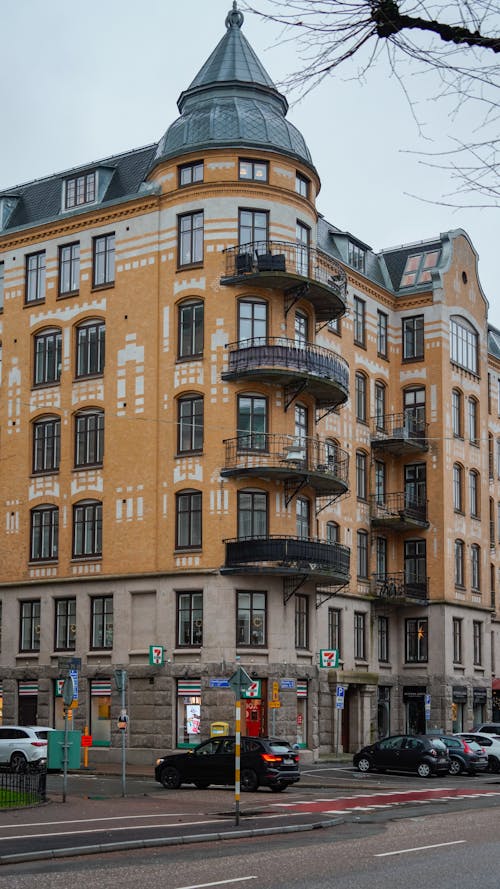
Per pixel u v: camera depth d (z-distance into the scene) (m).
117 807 26.31
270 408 45.03
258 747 32.19
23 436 50.16
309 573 43.44
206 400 45.00
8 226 53.22
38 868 16.33
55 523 48.69
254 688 43.03
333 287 48.81
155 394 46.50
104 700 45.78
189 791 32.06
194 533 44.66
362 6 6.46
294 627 44.59
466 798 30.64
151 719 44.03
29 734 38.09
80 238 49.84
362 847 18.72
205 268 45.69
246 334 45.41
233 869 15.90
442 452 56.38
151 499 45.88
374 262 59.97
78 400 48.72
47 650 47.78
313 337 47.72
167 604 44.53
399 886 13.98
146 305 47.28
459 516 57.97
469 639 58.00
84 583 47.12
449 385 57.59
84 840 19.34
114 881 14.61
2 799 26.20
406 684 56.09
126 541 46.25
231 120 46.69
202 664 43.22
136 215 48.16
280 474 44.12
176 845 19.52
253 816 24.55
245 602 43.81
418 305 58.22
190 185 46.38
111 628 46.31
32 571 48.88
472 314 61.03
